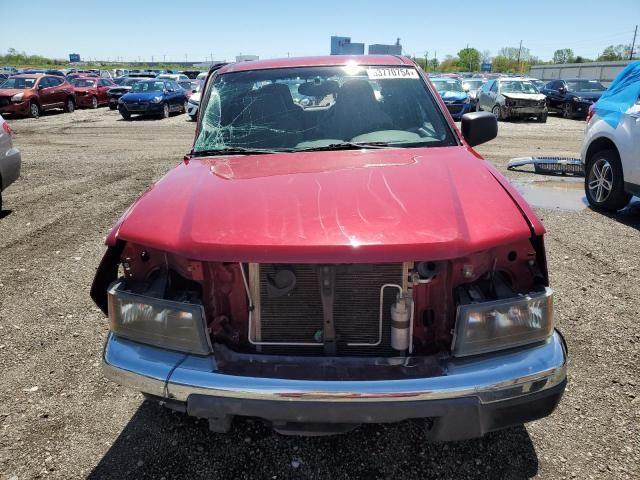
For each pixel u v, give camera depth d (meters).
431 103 3.25
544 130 16.05
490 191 2.33
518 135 14.64
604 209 6.39
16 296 4.12
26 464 2.38
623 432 2.51
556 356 2.00
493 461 2.36
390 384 1.87
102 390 2.92
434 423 1.97
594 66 41.12
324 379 1.90
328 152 2.93
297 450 2.46
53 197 7.38
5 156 6.32
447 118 3.15
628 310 3.70
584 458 2.36
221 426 2.02
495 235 2.06
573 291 4.01
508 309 1.98
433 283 2.12
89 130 16.53
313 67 3.47
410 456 2.41
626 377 2.92
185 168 2.83
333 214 2.12
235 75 3.53
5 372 3.08
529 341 2.02
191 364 1.99
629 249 4.94
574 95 20.20
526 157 10.48
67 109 22.73
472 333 1.96
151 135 15.25
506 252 2.14
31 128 16.94
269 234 2.04
